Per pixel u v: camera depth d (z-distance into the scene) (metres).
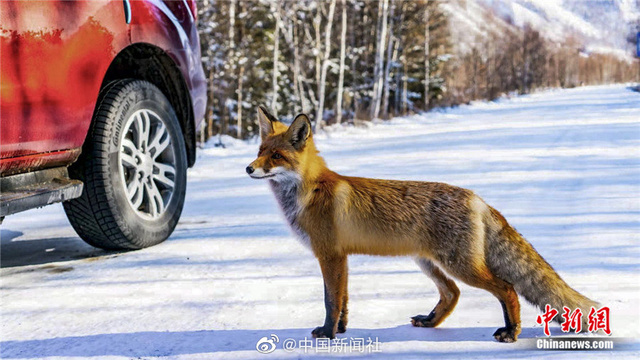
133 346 2.87
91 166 4.39
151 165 5.00
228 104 29.05
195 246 4.96
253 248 4.82
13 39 3.67
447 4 34.94
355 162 10.88
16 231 6.01
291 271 4.11
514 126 16.84
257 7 28.03
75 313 3.38
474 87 42.31
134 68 5.45
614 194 6.38
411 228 2.98
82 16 4.20
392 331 2.99
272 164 3.16
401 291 3.63
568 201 6.17
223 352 2.76
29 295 3.75
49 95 3.93
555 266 3.92
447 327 3.02
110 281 4.00
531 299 2.95
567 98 32.81
